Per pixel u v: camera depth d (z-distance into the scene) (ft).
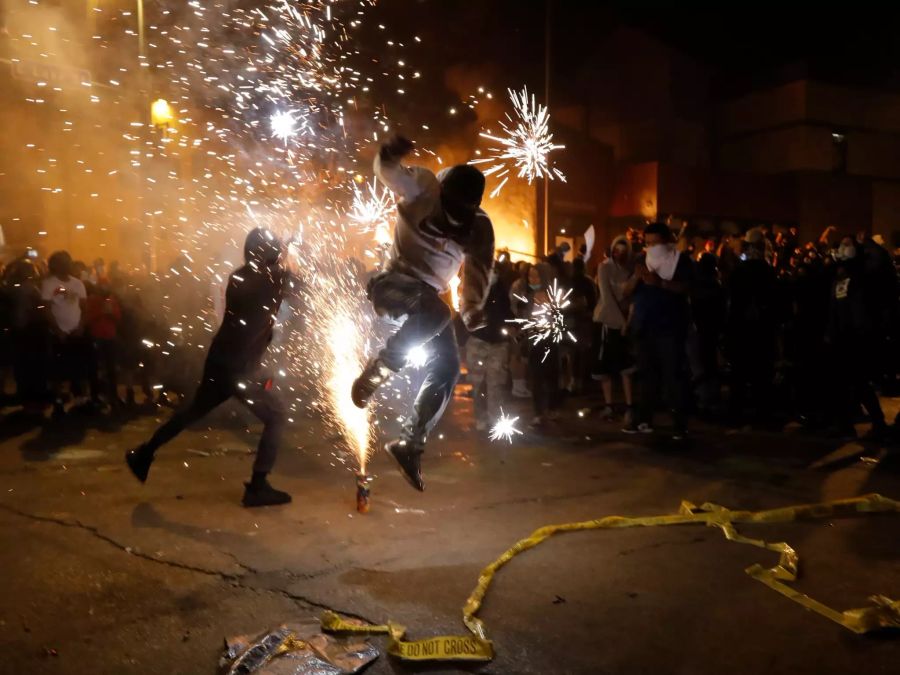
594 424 30.91
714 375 33.37
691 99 87.61
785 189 79.87
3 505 19.44
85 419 31.86
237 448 26.12
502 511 19.33
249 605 13.79
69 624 13.03
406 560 15.93
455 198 14.90
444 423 30.91
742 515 18.69
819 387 33.32
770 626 13.05
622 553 16.40
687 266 27.27
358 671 11.56
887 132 88.12
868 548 16.75
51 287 32.04
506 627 13.01
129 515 18.70
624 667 11.73
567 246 35.83
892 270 27.55
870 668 11.70
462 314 15.87
